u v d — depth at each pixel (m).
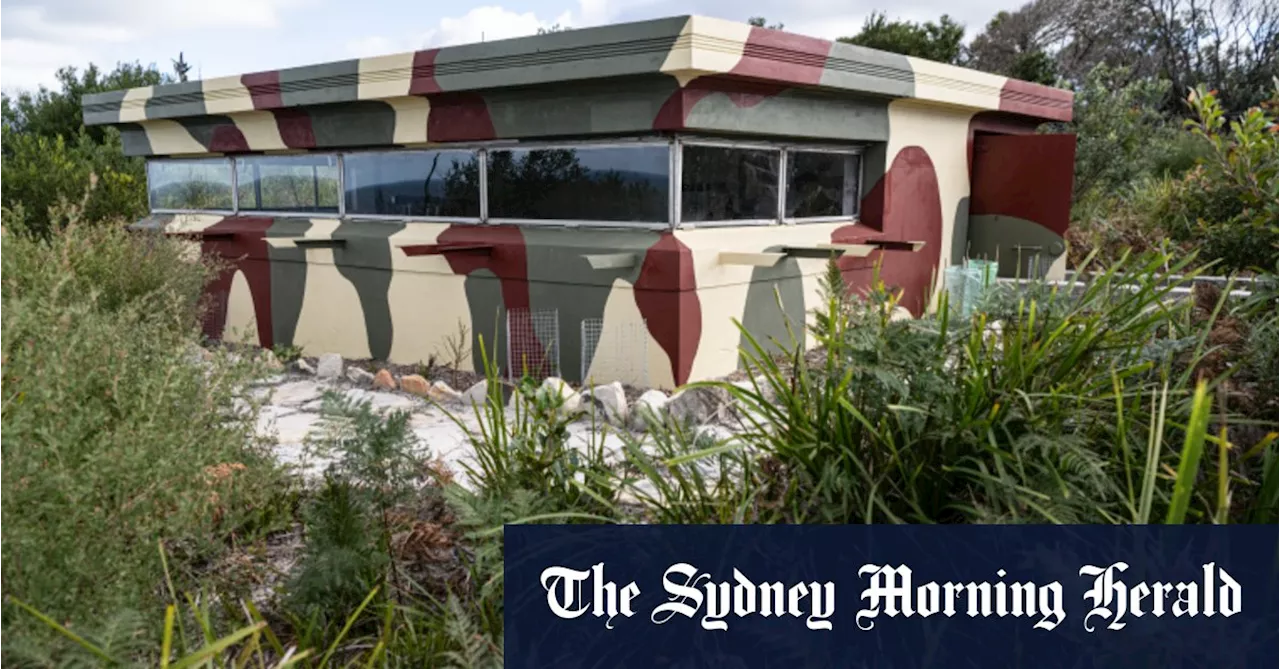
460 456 4.02
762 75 4.94
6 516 1.83
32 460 1.92
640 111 4.95
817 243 5.91
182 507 2.10
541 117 5.37
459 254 5.88
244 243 7.12
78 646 1.64
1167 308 2.50
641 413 2.65
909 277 6.71
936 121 6.80
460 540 2.56
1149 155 11.66
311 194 6.97
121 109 7.74
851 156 6.46
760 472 2.33
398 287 6.23
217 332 7.39
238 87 6.76
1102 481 1.96
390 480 2.59
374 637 2.13
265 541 2.75
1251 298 2.77
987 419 1.98
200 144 7.44
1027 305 2.30
